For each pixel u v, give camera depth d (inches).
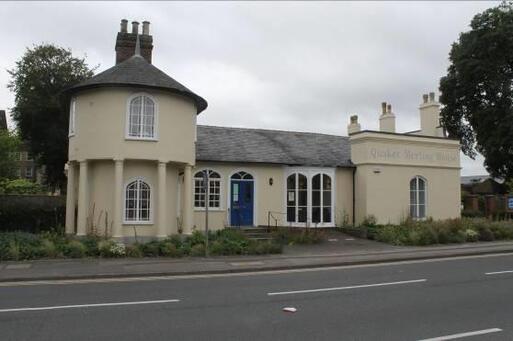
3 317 329.4
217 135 1049.5
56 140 1446.9
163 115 789.9
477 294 415.5
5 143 1181.7
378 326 305.3
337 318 326.6
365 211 1029.2
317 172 1026.1
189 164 831.7
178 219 850.1
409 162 1080.2
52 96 1400.1
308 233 884.6
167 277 534.6
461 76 1637.6
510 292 425.4
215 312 345.7
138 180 792.9
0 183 1333.7
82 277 518.3
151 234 792.9
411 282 483.8
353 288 448.8
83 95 794.2
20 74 1433.3
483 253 766.5
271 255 706.2
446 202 1122.7
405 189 1072.2
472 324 310.5
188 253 689.6
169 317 330.0
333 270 591.8
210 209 951.0
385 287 453.7
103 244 665.6
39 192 1706.4
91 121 777.6
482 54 1579.7
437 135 1182.3
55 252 647.1
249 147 1030.4
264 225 989.8
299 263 628.1
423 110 1218.0
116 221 757.9
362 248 804.6
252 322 315.9
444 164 1127.0
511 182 1465.3
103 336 281.9
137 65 810.8
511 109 1528.1
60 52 1461.6
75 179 848.9
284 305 370.3
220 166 965.8
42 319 323.3
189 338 277.9
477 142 1676.9
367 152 1035.3
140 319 323.9
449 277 517.7
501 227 965.2
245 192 986.7
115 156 761.0
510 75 1592.0
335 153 1106.7
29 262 609.9
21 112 1416.1
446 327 302.8
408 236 868.0
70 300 392.2
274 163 994.7
